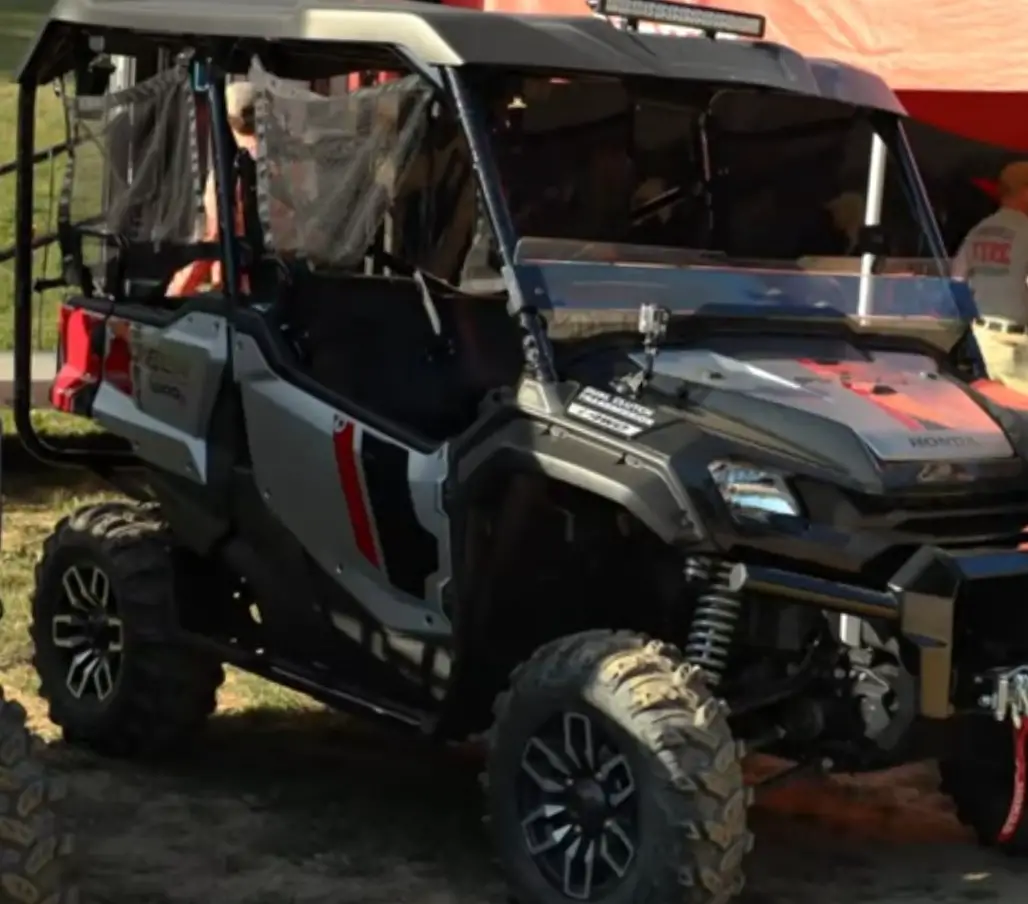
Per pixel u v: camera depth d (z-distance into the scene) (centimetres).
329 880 490
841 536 444
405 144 506
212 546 555
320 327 537
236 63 543
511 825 460
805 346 515
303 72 562
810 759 472
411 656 500
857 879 509
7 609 746
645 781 427
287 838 521
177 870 491
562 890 448
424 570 486
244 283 541
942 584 437
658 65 517
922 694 440
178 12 548
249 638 568
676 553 470
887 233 566
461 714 492
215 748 608
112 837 517
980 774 532
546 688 449
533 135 513
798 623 463
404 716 501
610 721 435
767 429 456
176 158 566
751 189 551
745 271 521
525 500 477
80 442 652
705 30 548
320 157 526
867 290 537
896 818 570
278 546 533
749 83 530
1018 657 463
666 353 487
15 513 941
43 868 393
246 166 539
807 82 546
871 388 490
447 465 473
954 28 741
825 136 560
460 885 489
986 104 777
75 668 601
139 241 586
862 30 759
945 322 545
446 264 531
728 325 504
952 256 755
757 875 509
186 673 578
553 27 508
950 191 849
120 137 589
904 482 452
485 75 500
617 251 502
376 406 539
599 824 446
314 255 529
